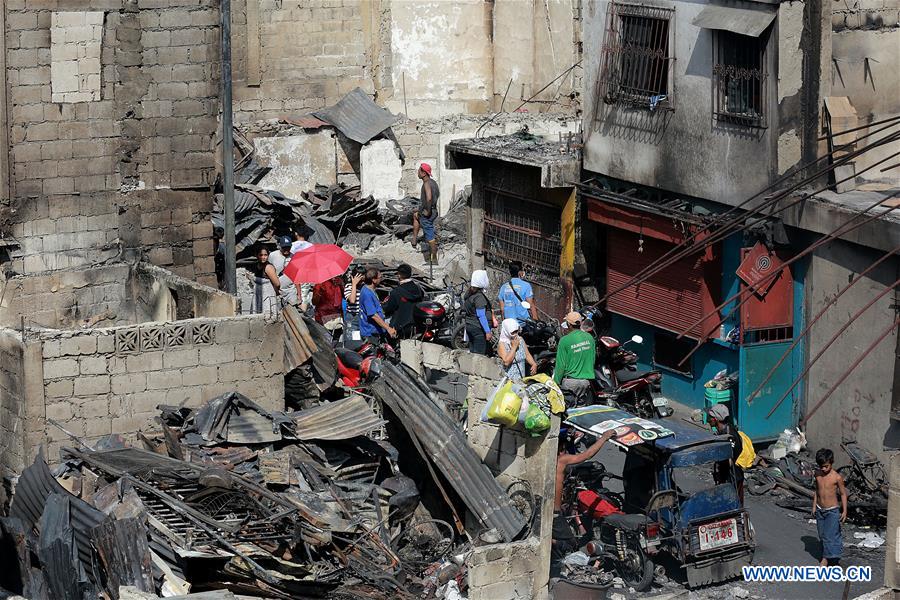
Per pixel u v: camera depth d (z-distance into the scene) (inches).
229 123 900.6
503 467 644.7
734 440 653.9
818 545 689.6
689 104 852.6
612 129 923.4
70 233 882.8
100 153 882.1
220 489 621.0
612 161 925.2
